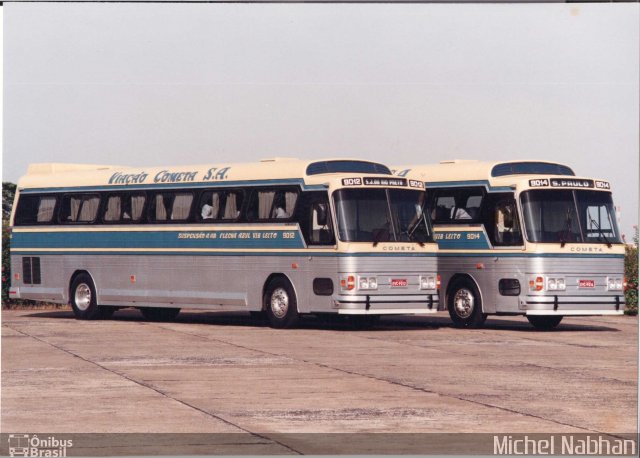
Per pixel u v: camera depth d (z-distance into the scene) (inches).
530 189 1061.1
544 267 1048.2
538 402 604.1
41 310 1424.7
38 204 1278.3
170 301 1157.1
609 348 895.7
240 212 1105.4
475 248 1088.8
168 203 1167.0
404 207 1051.3
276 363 776.9
